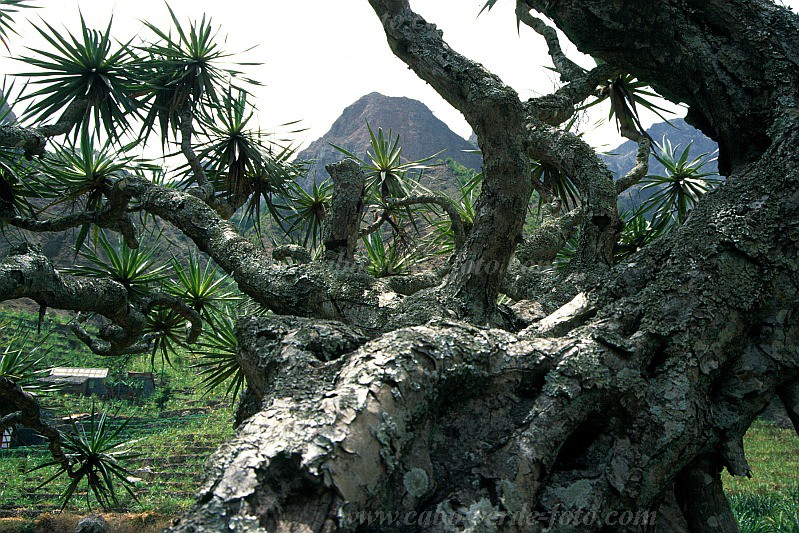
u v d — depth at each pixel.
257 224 5.84
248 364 1.82
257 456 1.30
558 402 1.61
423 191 5.50
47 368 6.19
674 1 2.61
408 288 3.43
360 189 2.66
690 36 2.59
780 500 9.38
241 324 1.88
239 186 5.51
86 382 16.34
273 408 1.45
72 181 4.78
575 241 5.57
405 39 2.27
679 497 1.89
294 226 5.92
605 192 2.77
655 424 1.67
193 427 14.69
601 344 1.74
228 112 5.49
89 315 4.22
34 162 5.00
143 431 14.37
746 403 1.85
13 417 4.99
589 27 2.80
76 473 6.08
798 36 2.43
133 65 5.46
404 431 1.44
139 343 4.32
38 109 5.29
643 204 5.30
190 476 11.95
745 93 2.49
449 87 2.16
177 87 5.47
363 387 1.44
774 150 2.19
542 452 1.54
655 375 1.76
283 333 1.78
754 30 2.48
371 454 1.36
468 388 1.62
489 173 2.15
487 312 2.25
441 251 5.63
